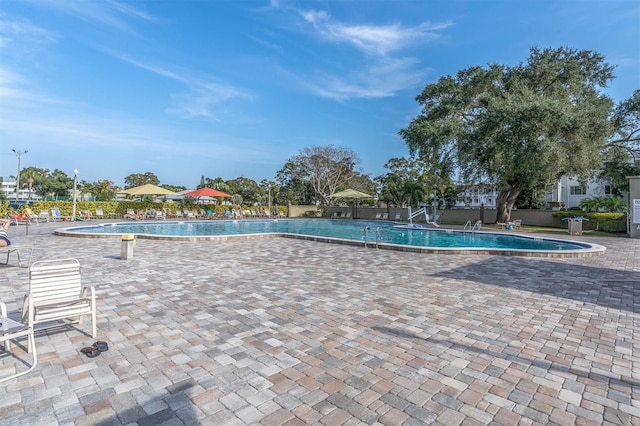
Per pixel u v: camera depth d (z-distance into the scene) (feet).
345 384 10.11
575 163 66.64
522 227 77.92
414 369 11.05
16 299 18.15
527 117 63.82
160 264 28.81
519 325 15.14
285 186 162.09
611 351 12.58
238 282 22.74
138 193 86.79
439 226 79.05
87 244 40.24
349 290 20.88
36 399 9.12
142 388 9.77
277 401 9.21
